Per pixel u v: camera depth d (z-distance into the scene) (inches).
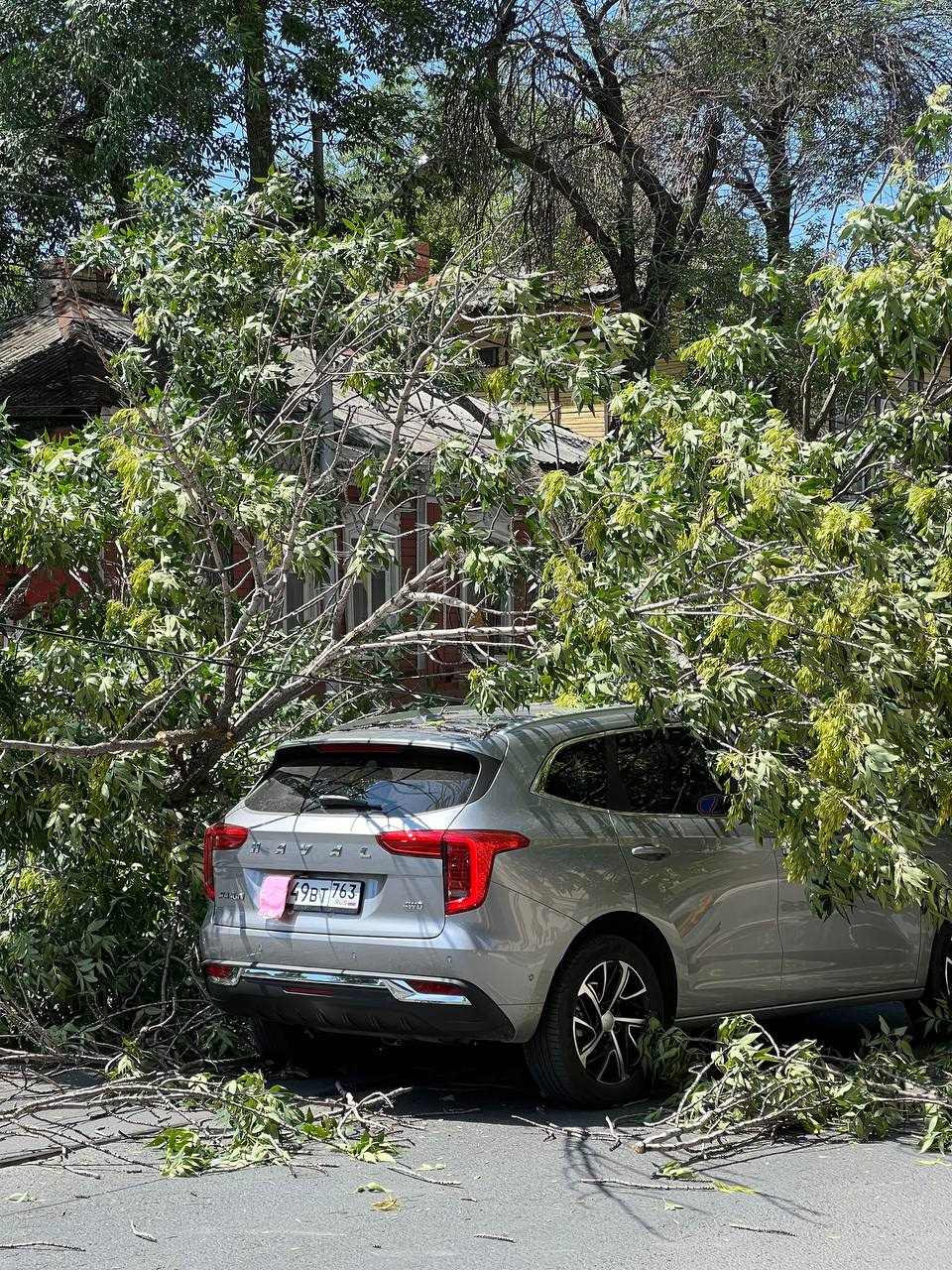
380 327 336.5
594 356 299.4
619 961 261.1
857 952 297.3
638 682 242.4
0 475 302.5
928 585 265.0
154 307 350.3
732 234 776.3
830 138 731.4
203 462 295.7
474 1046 308.5
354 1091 272.1
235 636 300.2
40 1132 237.3
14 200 879.1
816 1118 247.9
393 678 339.9
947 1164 227.1
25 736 292.5
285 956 261.1
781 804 244.4
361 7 843.4
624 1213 201.2
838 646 247.8
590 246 826.2
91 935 288.2
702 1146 235.3
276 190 369.7
